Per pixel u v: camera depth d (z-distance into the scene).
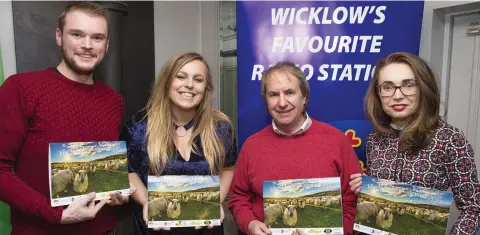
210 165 1.57
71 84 1.43
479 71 2.12
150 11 2.70
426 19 2.27
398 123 1.41
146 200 1.55
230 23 2.63
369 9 2.02
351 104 2.07
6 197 1.29
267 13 2.04
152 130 1.56
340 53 2.05
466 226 1.22
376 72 1.44
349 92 2.07
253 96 2.09
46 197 1.35
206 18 2.98
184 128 1.62
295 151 1.51
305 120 1.57
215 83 3.00
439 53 2.29
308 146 1.51
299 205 1.42
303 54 2.05
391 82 1.34
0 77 1.92
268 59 2.06
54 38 2.25
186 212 1.52
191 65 1.52
